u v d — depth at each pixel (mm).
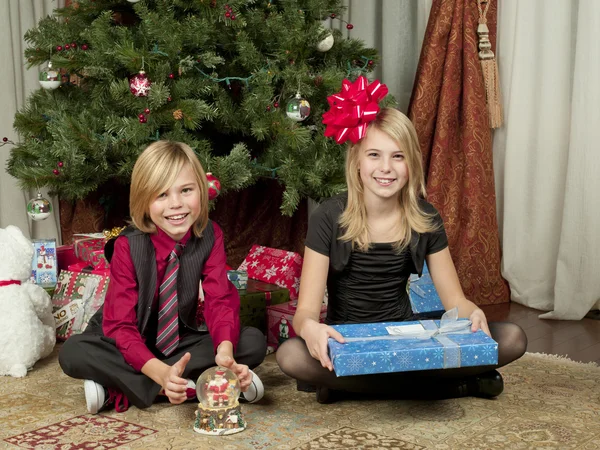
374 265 1980
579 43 2936
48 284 2754
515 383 2123
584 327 2893
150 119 2541
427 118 3285
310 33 2777
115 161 2701
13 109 3391
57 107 2777
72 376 1912
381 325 1884
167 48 2555
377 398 2004
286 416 1864
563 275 3016
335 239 1960
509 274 3275
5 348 2184
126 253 1896
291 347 1874
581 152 2957
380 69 3643
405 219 1979
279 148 2785
